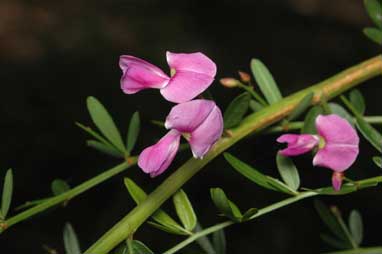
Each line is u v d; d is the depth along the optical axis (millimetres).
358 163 439
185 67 194
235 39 648
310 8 691
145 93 520
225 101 507
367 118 209
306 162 452
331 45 627
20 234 461
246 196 462
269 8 680
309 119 206
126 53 627
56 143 504
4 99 538
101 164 488
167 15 696
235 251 453
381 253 190
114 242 194
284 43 634
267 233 455
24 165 493
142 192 202
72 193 207
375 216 439
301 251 448
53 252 220
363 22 673
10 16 701
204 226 451
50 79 564
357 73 211
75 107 534
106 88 549
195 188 466
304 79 583
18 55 616
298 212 458
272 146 460
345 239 210
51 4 725
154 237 429
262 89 213
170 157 192
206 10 690
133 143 214
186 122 191
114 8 713
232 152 462
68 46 635
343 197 443
